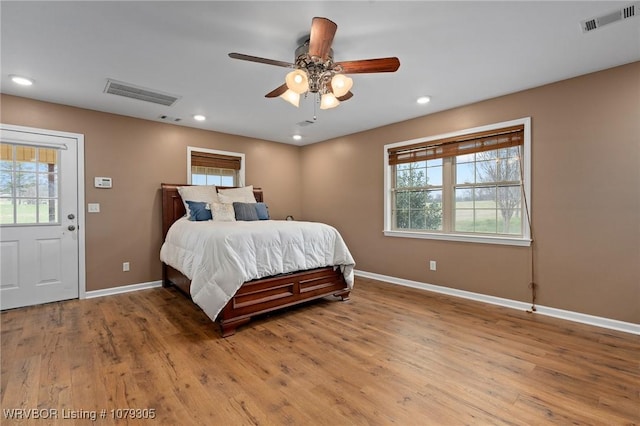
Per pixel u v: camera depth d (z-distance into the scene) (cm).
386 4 180
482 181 349
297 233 314
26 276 324
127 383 186
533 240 304
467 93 318
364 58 245
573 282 282
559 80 286
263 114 386
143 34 209
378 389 180
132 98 327
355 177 480
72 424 151
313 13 188
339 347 234
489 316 295
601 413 159
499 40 219
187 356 220
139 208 396
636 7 182
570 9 185
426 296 363
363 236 470
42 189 333
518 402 168
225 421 154
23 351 225
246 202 437
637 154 249
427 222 401
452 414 158
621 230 257
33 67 255
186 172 439
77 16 188
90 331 262
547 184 295
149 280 404
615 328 260
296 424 152
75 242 351
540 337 247
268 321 287
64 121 344
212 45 225
